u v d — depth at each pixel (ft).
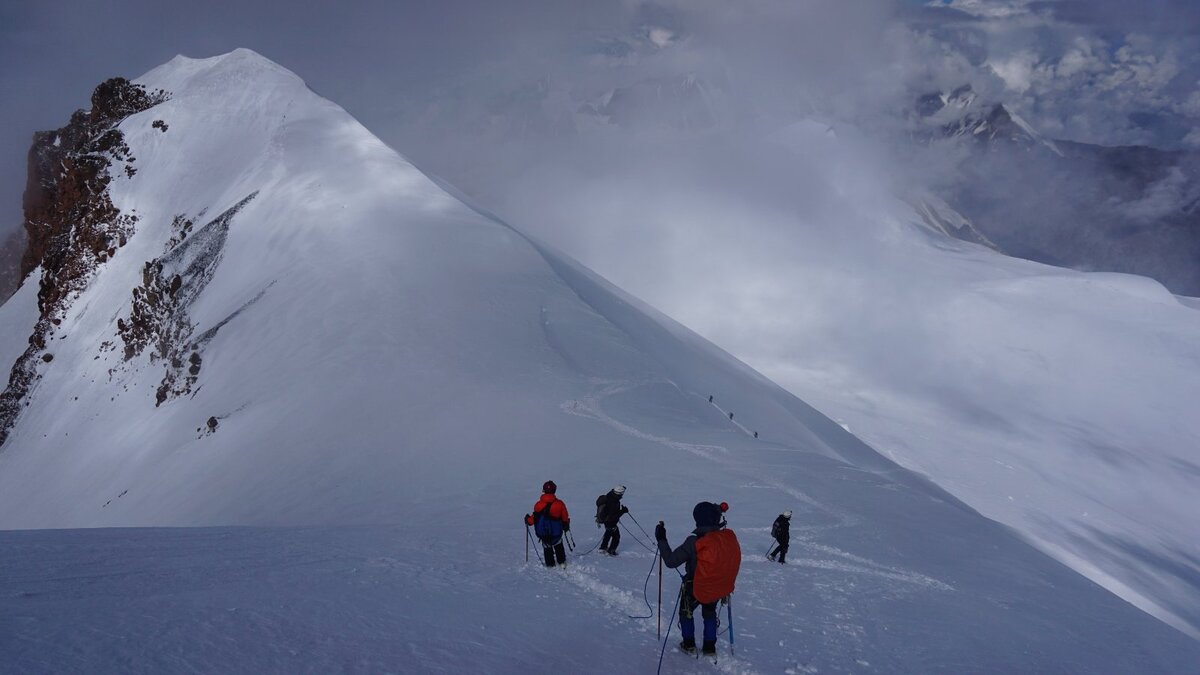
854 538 55.42
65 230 317.01
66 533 44.11
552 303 166.09
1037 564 56.39
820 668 25.46
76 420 224.12
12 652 17.92
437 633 24.06
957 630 33.50
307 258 193.98
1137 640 37.76
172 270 231.30
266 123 306.55
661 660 23.75
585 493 69.26
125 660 18.25
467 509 67.46
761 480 75.82
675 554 24.27
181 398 174.19
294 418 121.80
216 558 35.68
